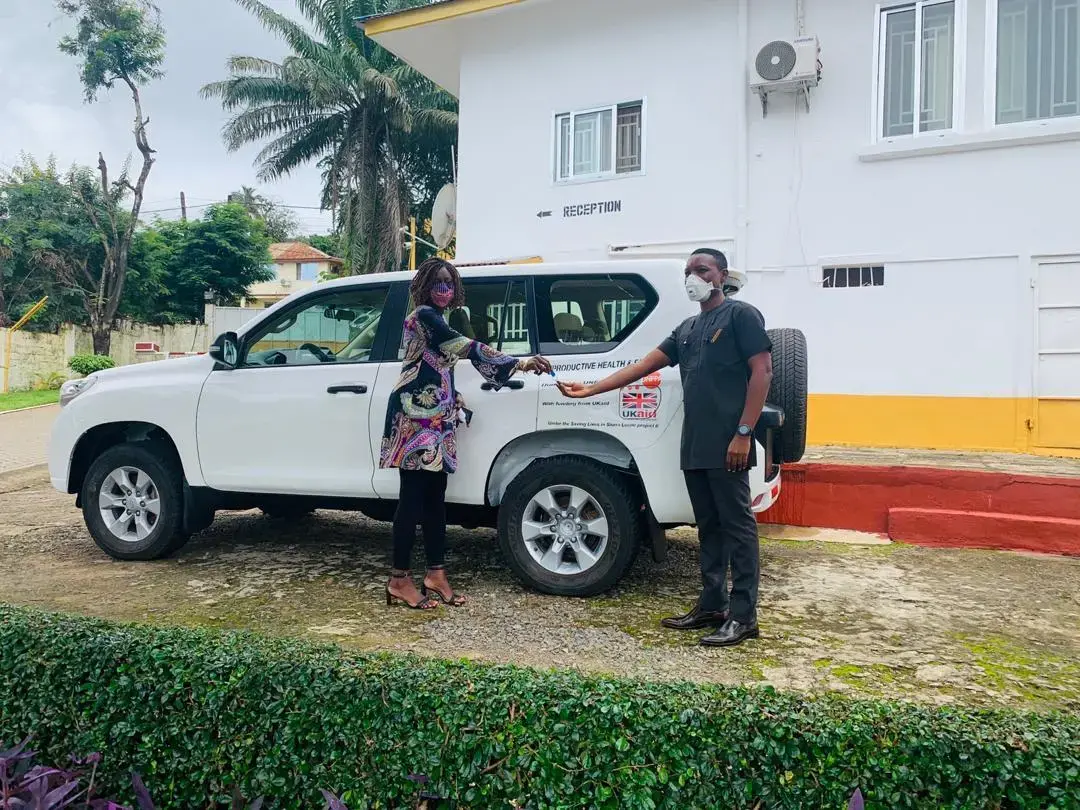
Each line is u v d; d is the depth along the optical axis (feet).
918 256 29.48
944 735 6.42
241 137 77.15
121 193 90.79
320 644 8.69
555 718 7.13
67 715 8.54
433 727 7.36
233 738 7.89
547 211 36.50
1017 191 28.09
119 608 13.84
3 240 81.35
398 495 15.23
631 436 13.73
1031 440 27.94
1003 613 13.80
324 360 16.25
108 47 85.97
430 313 12.96
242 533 20.01
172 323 99.19
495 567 16.65
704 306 12.47
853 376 30.48
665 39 33.76
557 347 14.56
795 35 31.19
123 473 17.29
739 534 12.08
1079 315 27.40
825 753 6.56
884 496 20.02
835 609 13.98
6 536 20.02
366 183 74.02
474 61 38.01
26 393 68.69
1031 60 28.37
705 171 33.06
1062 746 6.24
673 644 12.09
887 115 30.30
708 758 6.72
